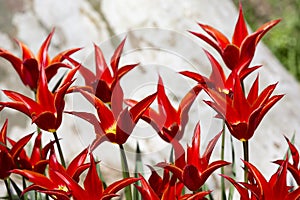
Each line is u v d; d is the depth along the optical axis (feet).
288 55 25.55
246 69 8.92
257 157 14.74
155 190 8.45
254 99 8.48
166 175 8.41
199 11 18.54
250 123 8.20
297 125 16.28
